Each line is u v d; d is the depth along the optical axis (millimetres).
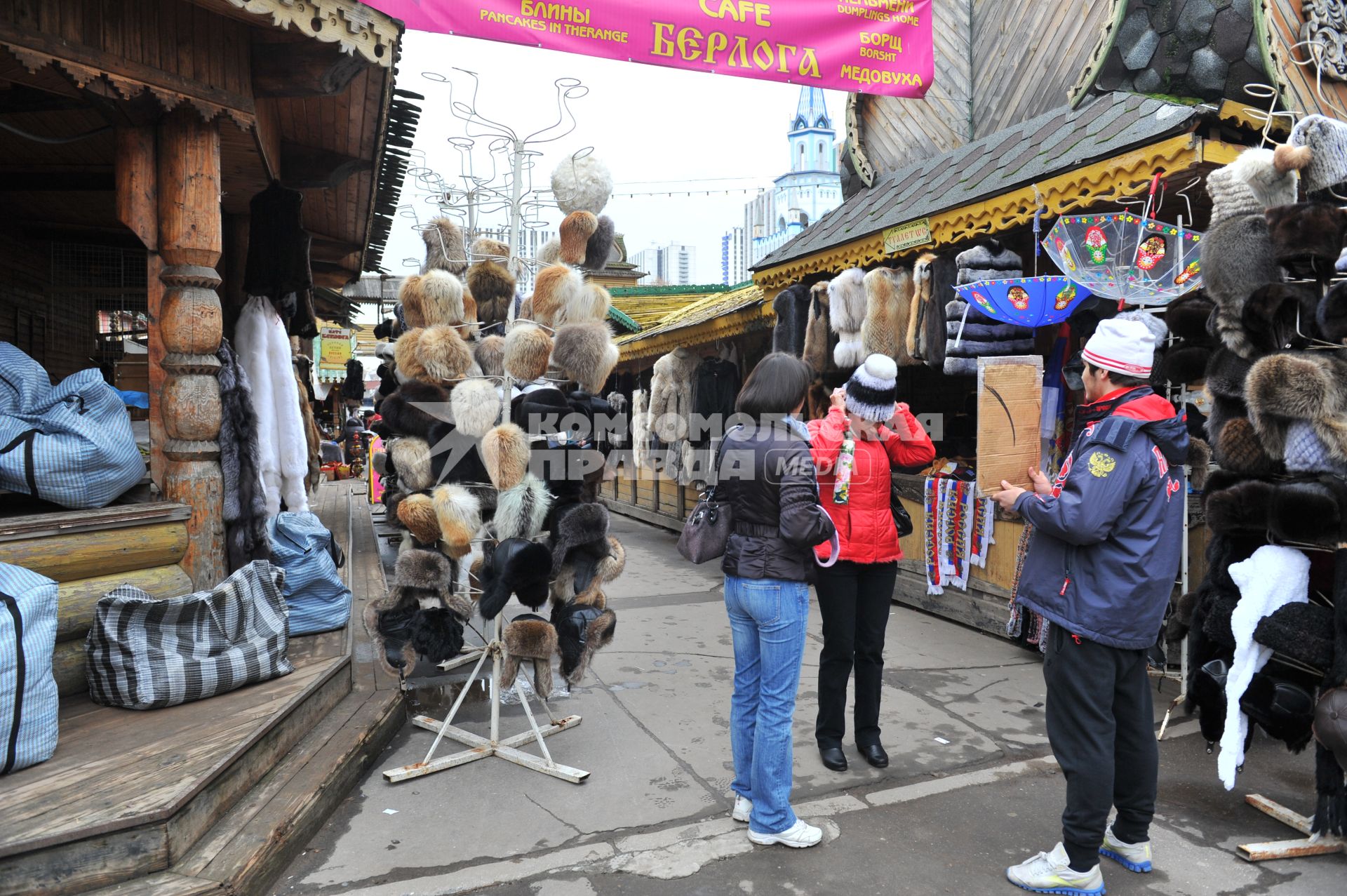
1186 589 4164
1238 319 2969
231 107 3592
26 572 2719
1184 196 4246
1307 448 2682
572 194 3650
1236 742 2834
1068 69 5602
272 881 2463
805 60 5051
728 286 17016
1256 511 2873
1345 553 2602
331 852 2684
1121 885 2574
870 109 7578
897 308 5730
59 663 3105
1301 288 2857
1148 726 2582
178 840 2326
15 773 2471
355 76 3977
